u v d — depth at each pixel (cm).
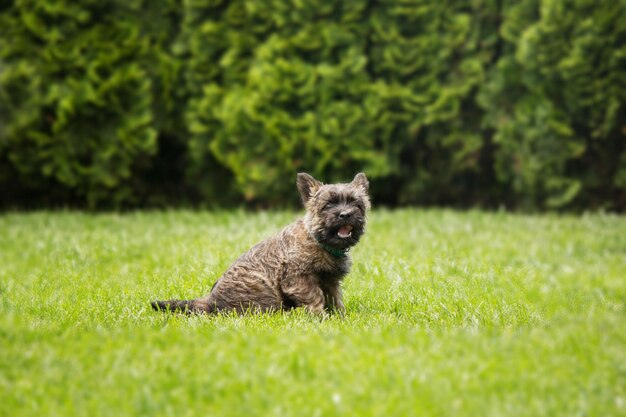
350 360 506
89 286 812
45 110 1540
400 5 1492
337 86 1489
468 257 1003
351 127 1500
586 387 462
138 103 1541
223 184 1672
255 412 439
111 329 609
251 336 565
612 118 1440
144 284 827
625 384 467
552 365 495
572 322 635
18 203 1720
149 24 1588
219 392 464
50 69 1495
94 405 448
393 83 1518
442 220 1370
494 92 1530
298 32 1505
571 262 1072
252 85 1501
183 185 1731
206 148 1596
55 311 690
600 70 1432
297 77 1481
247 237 1091
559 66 1445
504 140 1523
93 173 1555
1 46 1490
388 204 1689
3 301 737
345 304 746
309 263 675
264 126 1492
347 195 691
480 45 1550
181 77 1600
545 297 799
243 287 679
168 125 1616
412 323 648
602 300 800
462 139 1565
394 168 1554
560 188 1520
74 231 1278
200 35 1548
